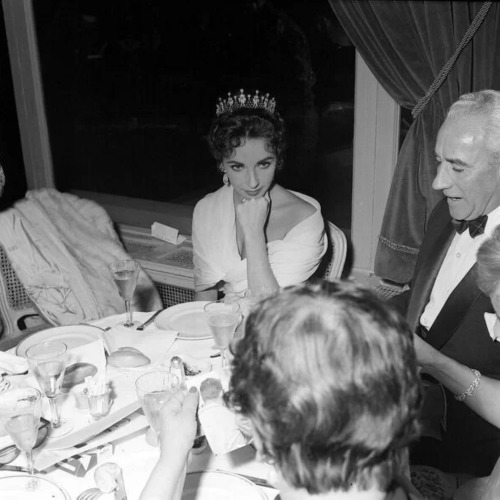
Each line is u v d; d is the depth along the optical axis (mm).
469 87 2289
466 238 1730
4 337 2488
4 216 2420
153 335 1700
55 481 1202
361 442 685
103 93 3689
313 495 749
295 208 2301
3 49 3650
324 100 3031
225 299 1839
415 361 734
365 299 733
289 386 686
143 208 3648
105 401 1378
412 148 2459
